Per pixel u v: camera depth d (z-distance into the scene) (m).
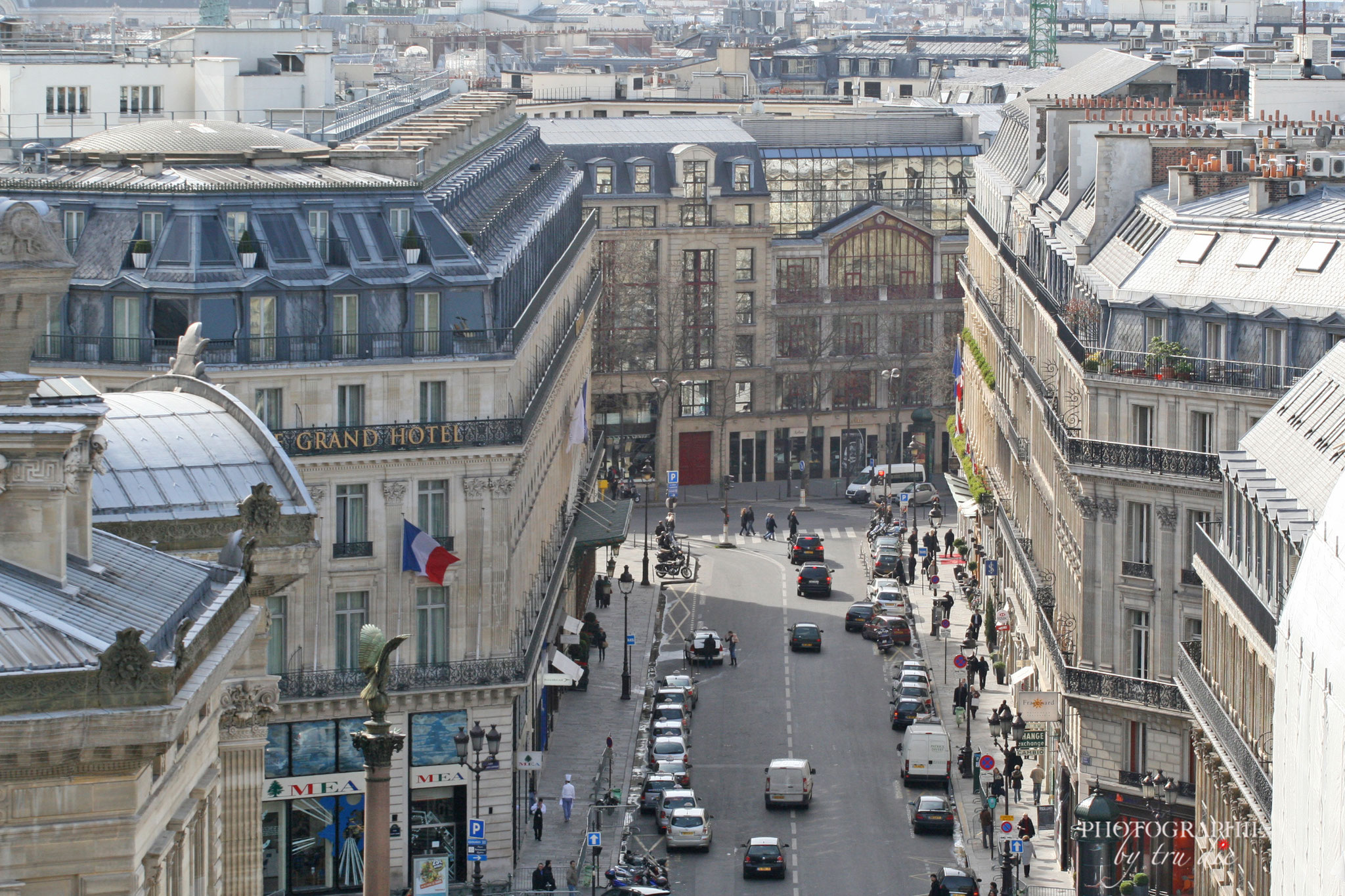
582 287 182.38
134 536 61.78
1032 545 140.75
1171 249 116.25
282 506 63.84
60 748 40.31
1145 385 110.00
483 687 113.38
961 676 154.75
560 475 155.38
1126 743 110.50
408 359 113.44
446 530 114.19
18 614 42.09
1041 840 122.00
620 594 182.38
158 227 111.88
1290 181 114.44
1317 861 66.56
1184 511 109.00
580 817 124.88
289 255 112.44
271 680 62.41
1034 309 146.25
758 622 173.50
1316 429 89.06
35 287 46.19
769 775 125.50
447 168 133.38
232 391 110.19
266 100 180.00
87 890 41.31
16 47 187.12
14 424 44.12
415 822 113.62
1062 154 156.88
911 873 114.25
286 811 109.75
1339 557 68.38
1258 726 86.50
